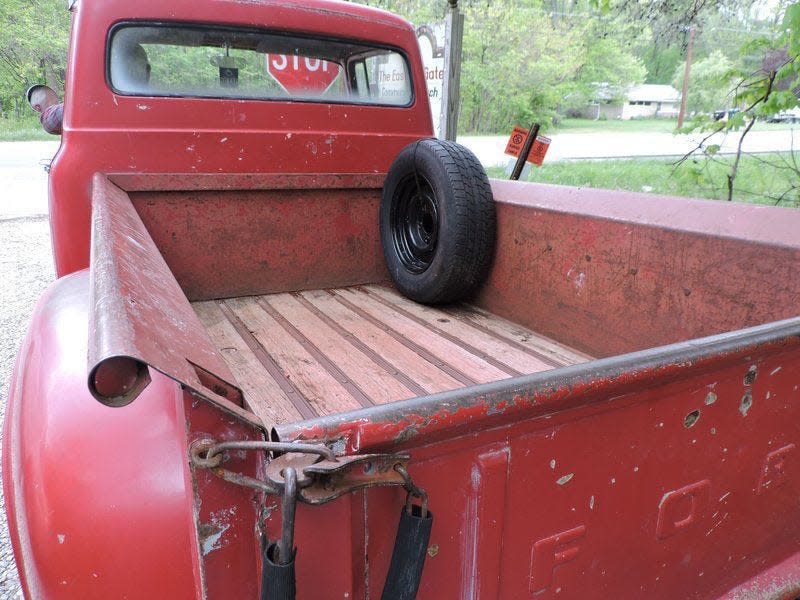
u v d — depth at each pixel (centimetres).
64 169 207
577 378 80
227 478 60
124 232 122
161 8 215
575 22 2655
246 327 218
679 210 166
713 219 156
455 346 203
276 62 240
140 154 217
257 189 238
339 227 261
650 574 106
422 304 249
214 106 226
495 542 85
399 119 263
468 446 78
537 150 378
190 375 62
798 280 133
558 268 204
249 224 242
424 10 1930
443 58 474
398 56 264
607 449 92
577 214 194
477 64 2456
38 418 107
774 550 126
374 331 217
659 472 100
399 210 253
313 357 192
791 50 349
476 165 225
